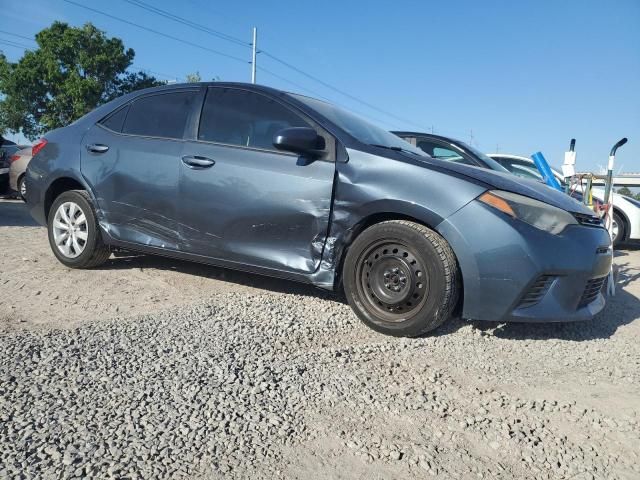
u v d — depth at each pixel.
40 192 4.79
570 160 6.14
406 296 3.30
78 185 4.75
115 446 2.00
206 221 3.94
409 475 1.97
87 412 2.22
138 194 4.21
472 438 2.24
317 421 2.29
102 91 38.97
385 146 3.81
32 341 2.90
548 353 3.30
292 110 3.88
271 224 3.71
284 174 3.68
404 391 2.61
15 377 2.47
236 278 4.63
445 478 1.97
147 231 4.23
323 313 3.75
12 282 4.17
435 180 3.33
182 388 2.48
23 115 39.06
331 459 2.04
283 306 3.85
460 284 3.31
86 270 4.65
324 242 3.57
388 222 3.38
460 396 2.61
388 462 2.04
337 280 3.62
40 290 4.00
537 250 3.16
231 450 2.04
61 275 4.45
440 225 3.23
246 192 3.77
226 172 3.85
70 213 4.61
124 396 2.37
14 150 11.27
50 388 2.39
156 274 4.63
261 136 3.89
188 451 2.01
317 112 3.83
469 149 6.13
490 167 5.96
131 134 4.41
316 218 3.57
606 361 3.25
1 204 10.09
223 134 4.02
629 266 7.14
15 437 2.00
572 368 3.10
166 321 3.40
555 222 3.30
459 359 3.09
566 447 2.23
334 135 3.69
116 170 4.32
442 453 2.12
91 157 4.48
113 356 2.79
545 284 3.27
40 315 3.45
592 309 3.57
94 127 4.63
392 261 3.37
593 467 2.10
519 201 3.28
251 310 3.71
